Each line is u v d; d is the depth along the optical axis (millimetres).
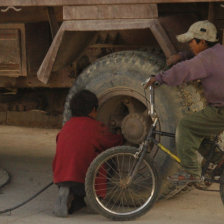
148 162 5203
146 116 5816
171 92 5422
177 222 5184
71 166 5461
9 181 6801
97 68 5879
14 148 9156
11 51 6668
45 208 5680
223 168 5062
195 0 5188
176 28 5648
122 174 5566
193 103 5395
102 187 5367
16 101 11117
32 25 6691
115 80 5758
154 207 5734
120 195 5602
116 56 5785
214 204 5895
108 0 5488
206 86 4840
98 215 5465
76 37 6156
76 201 5594
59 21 6891
